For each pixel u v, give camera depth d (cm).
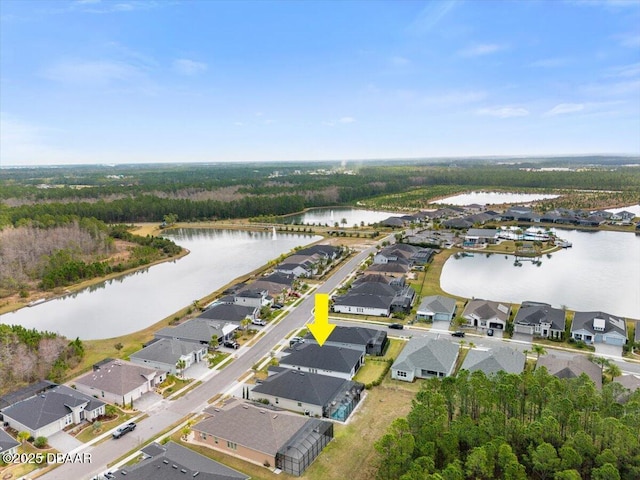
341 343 6531
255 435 4253
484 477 3634
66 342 6656
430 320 7681
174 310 8862
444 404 4394
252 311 7812
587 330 6706
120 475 3666
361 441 4409
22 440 4416
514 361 5653
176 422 4841
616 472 3359
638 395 4316
